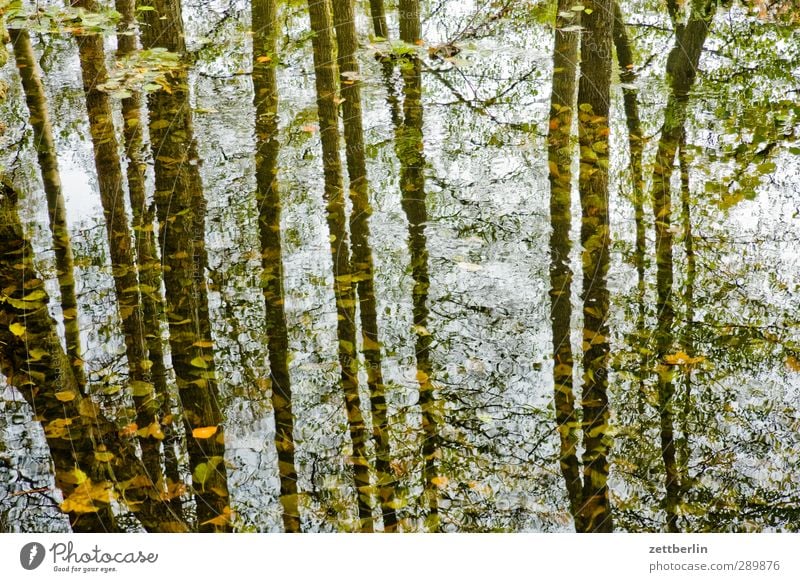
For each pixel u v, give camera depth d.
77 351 3.55
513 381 3.43
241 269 4.14
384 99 6.12
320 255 4.26
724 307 3.82
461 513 2.89
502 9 7.74
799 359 3.50
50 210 4.61
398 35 7.44
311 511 2.90
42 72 6.30
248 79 6.38
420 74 6.61
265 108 5.87
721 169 5.03
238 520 2.85
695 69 6.58
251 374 3.47
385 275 4.10
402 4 7.22
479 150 5.34
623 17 7.70
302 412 3.29
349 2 6.69
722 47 6.98
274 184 4.91
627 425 3.22
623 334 3.66
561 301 3.88
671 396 3.34
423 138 5.50
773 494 2.93
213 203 4.71
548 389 3.39
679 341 3.62
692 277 4.03
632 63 6.79
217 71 6.52
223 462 3.06
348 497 2.95
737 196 4.72
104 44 6.79
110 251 4.26
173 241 4.35
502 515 2.88
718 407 3.29
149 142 5.37
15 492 2.89
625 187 4.86
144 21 7.05
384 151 5.33
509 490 2.98
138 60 6.05
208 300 3.91
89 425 3.18
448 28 7.56
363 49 7.01
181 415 3.25
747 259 4.15
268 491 2.96
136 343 3.61
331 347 3.62
